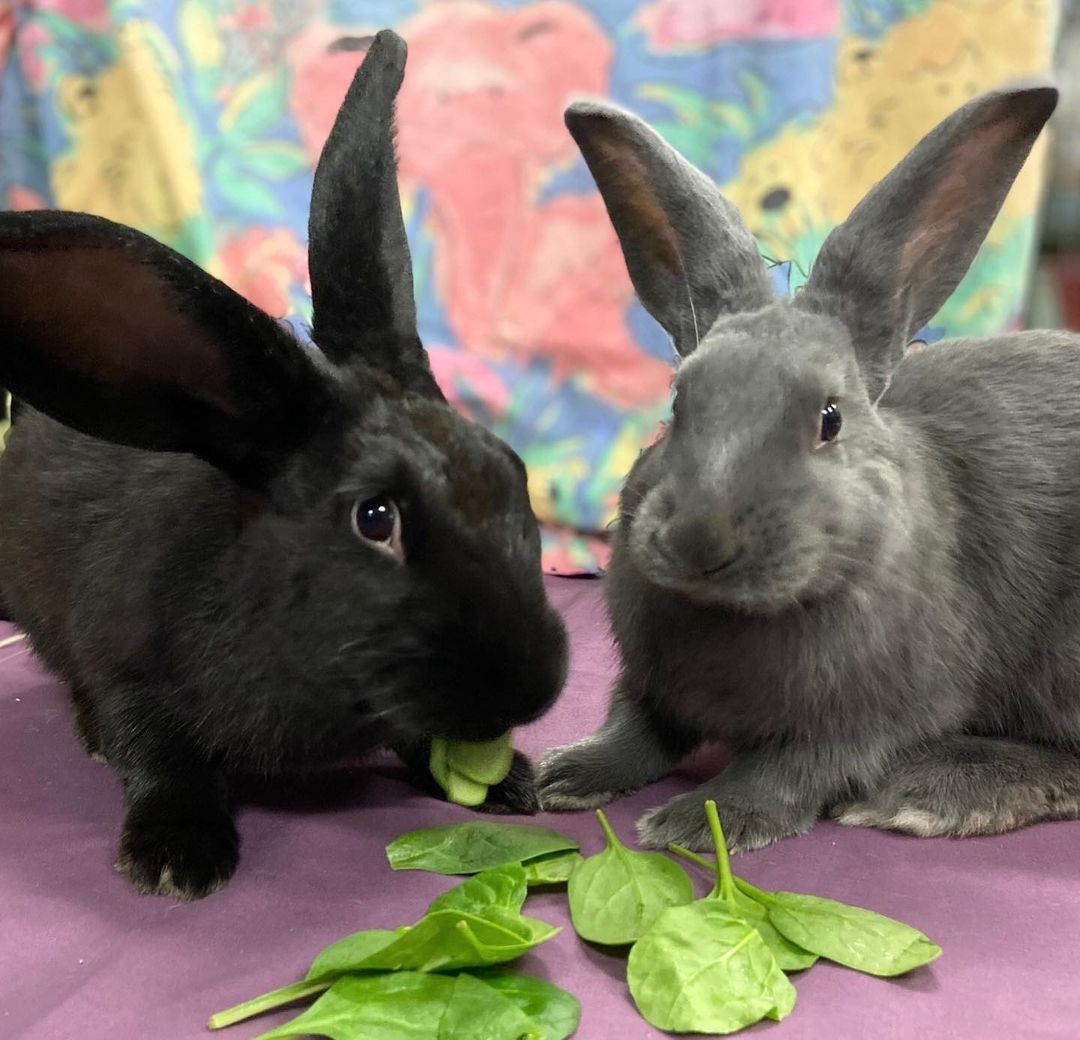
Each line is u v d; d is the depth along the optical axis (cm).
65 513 49
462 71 89
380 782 52
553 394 90
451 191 90
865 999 36
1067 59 83
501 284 90
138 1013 36
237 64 89
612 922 39
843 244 48
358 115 45
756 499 41
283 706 43
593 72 87
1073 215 85
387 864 44
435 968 35
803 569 42
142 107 85
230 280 89
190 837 44
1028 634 51
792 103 83
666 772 53
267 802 49
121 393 40
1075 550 50
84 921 40
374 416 42
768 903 39
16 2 87
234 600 42
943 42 82
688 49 85
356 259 45
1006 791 48
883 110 85
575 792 50
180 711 45
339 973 36
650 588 48
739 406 43
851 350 47
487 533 40
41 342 38
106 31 86
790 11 82
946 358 56
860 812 49
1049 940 40
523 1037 33
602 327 89
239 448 41
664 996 35
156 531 45
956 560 50
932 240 51
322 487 41
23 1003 36
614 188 52
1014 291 82
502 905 38
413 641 39
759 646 46
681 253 50
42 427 52
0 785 50
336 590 40
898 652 47
